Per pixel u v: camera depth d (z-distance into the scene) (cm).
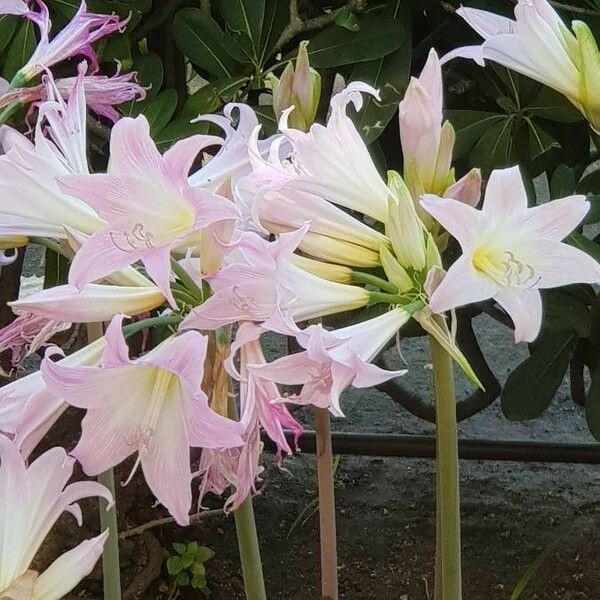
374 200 71
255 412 69
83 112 74
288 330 65
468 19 79
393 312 68
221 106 119
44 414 70
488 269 66
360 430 188
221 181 74
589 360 140
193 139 63
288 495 171
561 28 74
